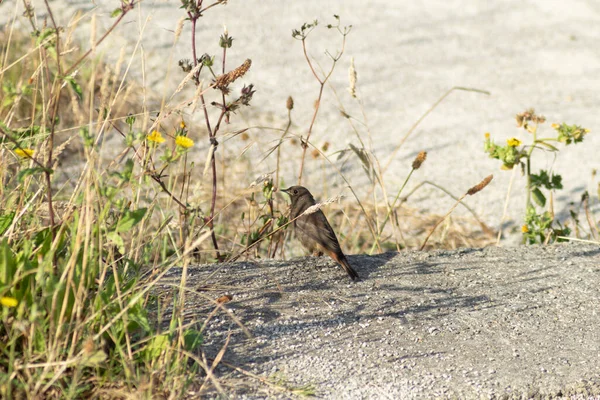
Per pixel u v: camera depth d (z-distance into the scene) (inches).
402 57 925.2
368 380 296.8
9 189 348.5
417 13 1076.5
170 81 759.7
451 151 708.0
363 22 1033.5
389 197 619.2
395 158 687.7
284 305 348.2
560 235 481.4
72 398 256.7
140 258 326.0
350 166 668.7
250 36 949.8
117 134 642.2
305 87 825.5
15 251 301.6
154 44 857.5
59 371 244.8
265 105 770.8
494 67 906.1
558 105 808.9
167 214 366.3
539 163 698.2
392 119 766.5
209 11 1021.8
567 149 726.5
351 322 339.9
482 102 813.9
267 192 422.3
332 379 295.7
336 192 617.3
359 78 858.1
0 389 245.0
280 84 826.2
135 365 273.7
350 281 381.4
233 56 881.5
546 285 388.5
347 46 948.0
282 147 687.1
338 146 697.0
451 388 295.0
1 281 265.6
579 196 639.8
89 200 260.5
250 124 719.7
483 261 417.1
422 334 334.3
